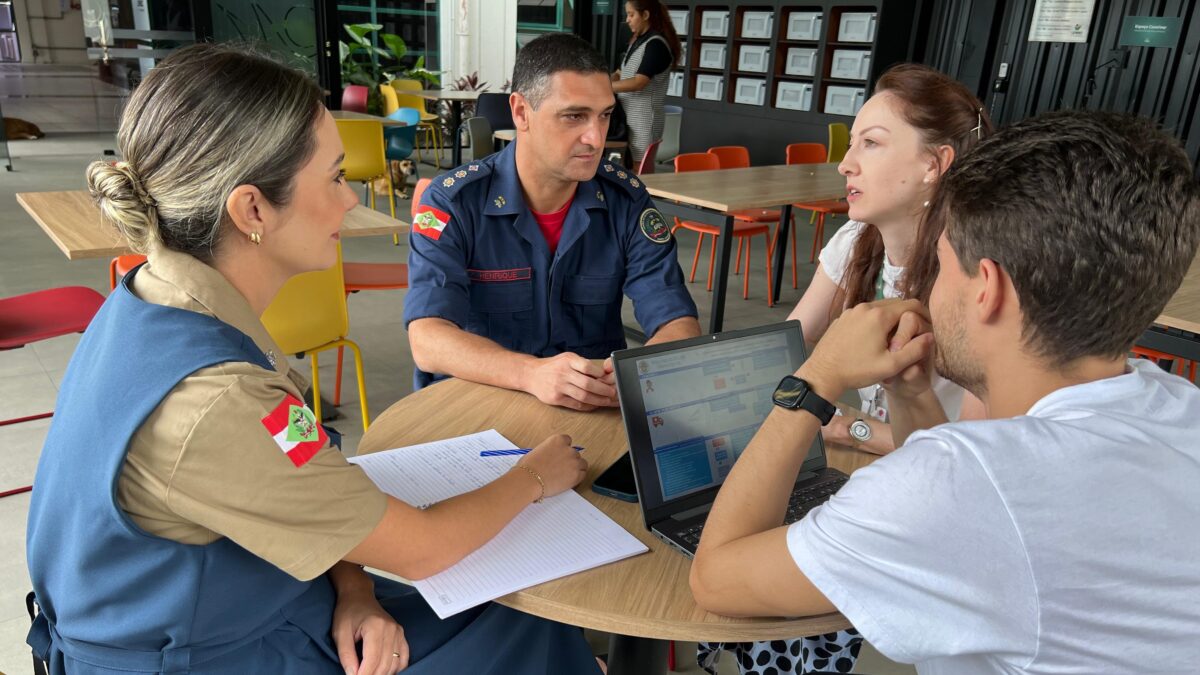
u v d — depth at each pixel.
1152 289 0.69
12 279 4.31
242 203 0.91
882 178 1.50
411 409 1.47
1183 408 0.74
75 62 8.18
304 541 0.89
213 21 8.48
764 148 8.77
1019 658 0.68
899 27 7.68
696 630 0.91
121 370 0.86
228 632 0.92
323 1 8.82
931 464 0.69
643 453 1.12
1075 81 6.77
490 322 1.86
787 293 4.95
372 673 1.02
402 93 8.30
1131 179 0.67
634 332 4.14
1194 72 6.11
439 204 1.77
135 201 0.90
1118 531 0.66
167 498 0.84
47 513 0.90
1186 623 0.68
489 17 10.51
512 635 1.18
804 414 0.93
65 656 0.95
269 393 0.87
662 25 5.70
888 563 0.70
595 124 1.68
